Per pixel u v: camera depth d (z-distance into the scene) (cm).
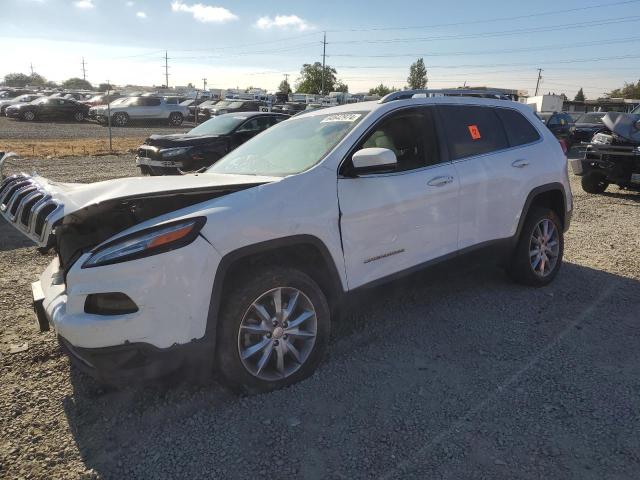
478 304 454
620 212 872
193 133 1134
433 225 391
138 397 315
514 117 486
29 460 261
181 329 277
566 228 521
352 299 350
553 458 256
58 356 364
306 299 323
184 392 320
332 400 308
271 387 315
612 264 571
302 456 261
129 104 3278
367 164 329
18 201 339
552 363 350
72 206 290
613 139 985
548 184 484
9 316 429
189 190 307
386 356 362
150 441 275
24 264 574
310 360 328
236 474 249
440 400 307
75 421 293
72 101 3506
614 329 404
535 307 447
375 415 293
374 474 247
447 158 411
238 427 284
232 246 290
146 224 286
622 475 244
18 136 2388
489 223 436
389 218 361
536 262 488
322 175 336
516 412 295
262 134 457
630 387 319
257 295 301
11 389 323
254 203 304
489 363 351
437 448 265
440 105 424
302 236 316
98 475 251
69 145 2023
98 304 271
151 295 268
